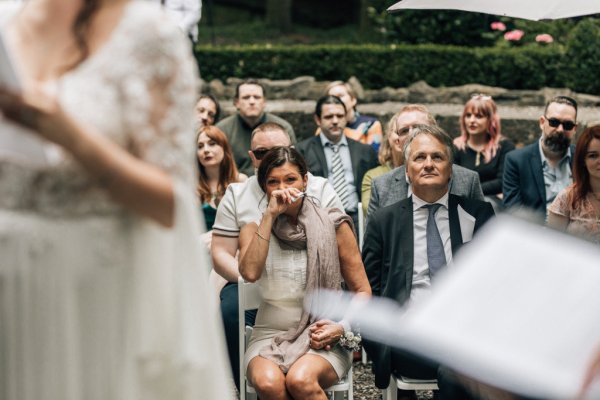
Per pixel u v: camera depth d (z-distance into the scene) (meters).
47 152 1.88
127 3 1.94
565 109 6.36
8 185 1.93
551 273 1.98
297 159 4.42
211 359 2.13
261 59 10.46
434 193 4.50
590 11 5.16
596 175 4.77
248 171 7.52
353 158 6.99
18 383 2.00
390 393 4.47
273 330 4.36
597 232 2.89
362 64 10.32
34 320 1.98
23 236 1.94
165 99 1.94
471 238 4.52
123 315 2.02
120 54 1.90
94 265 1.99
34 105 1.76
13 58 1.76
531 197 6.43
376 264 4.61
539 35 10.32
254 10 17.56
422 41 10.95
